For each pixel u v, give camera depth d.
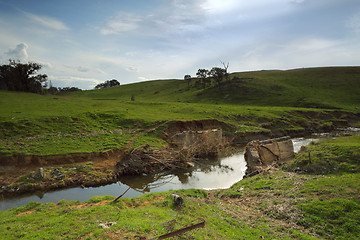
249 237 10.48
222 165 31.89
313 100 83.19
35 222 11.85
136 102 67.94
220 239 9.91
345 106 77.19
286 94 94.56
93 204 15.38
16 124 32.91
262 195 16.36
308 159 20.89
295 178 18.23
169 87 140.50
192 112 56.44
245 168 30.33
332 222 11.42
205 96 102.38
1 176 22.86
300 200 14.02
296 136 53.03
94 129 37.50
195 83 134.62
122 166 26.92
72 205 15.51
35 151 26.61
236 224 12.00
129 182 25.00
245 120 56.91
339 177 16.30
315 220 11.81
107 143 31.86
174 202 14.48
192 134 37.12
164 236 6.52
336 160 19.45
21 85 75.62
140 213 12.52
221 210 14.14
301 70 143.75
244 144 44.78
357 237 10.13
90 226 10.57
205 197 18.14
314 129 58.38
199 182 25.36
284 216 12.86
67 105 52.09
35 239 9.51
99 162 27.59
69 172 24.30
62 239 9.47
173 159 30.17
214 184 24.72
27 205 15.20
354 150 19.77
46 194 20.77
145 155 28.78
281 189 16.62
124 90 141.12
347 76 113.44
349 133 54.97
